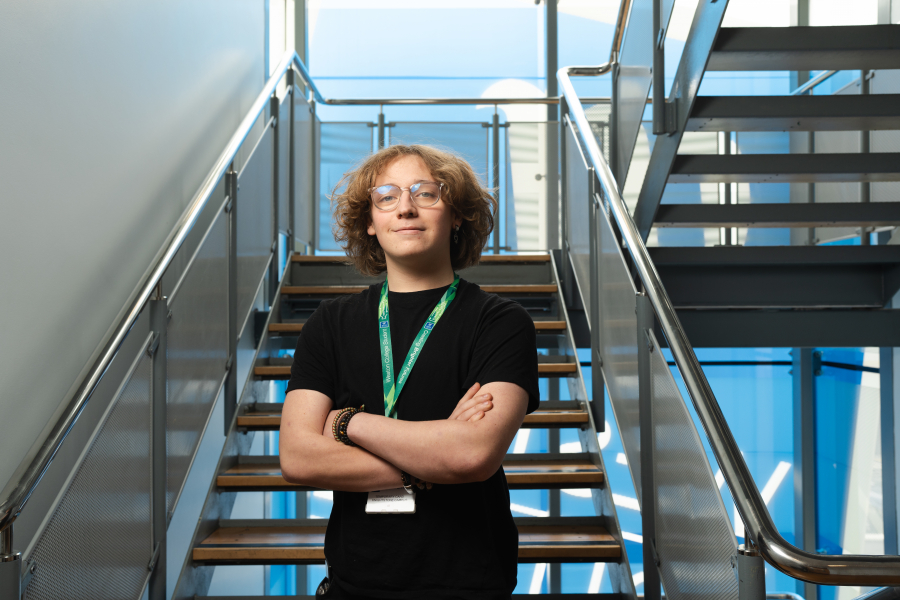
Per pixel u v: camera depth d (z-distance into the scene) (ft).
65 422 4.80
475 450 3.43
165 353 6.80
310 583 17.15
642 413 7.06
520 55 19.25
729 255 11.55
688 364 5.53
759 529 4.17
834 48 8.29
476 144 15.92
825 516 16.88
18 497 4.17
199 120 10.95
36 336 6.22
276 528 8.29
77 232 6.99
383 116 16.08
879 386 14.67
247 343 10.61
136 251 8.42
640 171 17.49
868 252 11.39
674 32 17.67
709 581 5.16
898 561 3.92
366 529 3.63
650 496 6.99
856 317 12.08
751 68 9.09
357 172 4.36
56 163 6.61
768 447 17.69
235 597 7.54
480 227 4.35
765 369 17.76
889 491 14.10
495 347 3.70
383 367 3.84
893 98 8.87
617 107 11.69
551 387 17.10
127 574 6.04
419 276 4.04
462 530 3.57
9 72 5.88
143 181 8.68
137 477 6.30
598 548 7.61
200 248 8.12
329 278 13.37
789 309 12.72
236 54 13.20
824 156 9.81
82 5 7.16
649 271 6.72
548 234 15.85
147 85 8.85
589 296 10.14
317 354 4.02
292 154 13.58
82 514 5.19
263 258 11.61
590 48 19.11
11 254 5.86
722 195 17.24
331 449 3.65
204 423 8.24
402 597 3.51
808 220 10.71
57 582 4.79
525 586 16.76
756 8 17.71
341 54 19.20
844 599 16.15
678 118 9.37
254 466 9.11
